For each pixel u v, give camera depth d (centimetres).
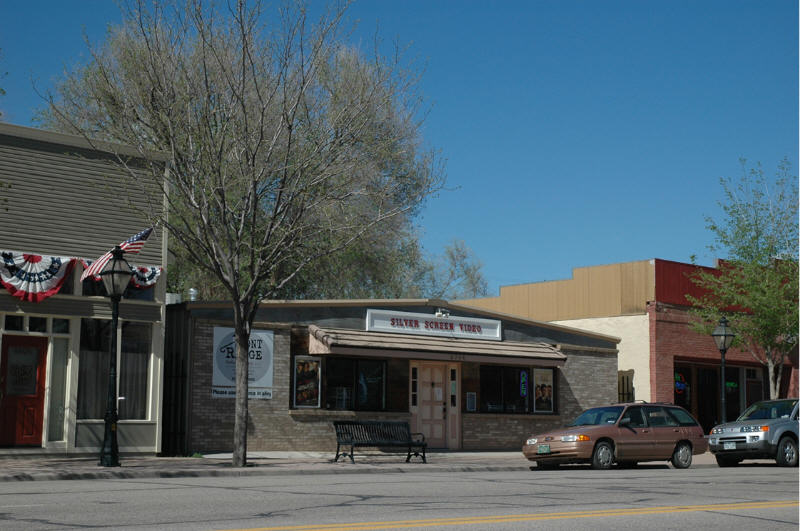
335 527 995
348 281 3834
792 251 3459
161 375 2370
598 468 2173
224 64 2278
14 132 2194
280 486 1570
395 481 1727
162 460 2183
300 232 2367
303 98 2311
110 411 1953
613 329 3609
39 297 2172
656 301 3484
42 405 2205
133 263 2348
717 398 3753
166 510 1161
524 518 1098
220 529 976
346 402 2750
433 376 2944
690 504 1289
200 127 2183
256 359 2564
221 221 2370
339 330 2700
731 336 2905
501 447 3050
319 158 2338
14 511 1146
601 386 3338
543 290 3906
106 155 2330
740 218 3484
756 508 1239
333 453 2678
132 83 2341
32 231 2198
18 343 2186
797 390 3938
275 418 2581
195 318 2469
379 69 2434
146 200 2378
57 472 1769
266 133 2370
